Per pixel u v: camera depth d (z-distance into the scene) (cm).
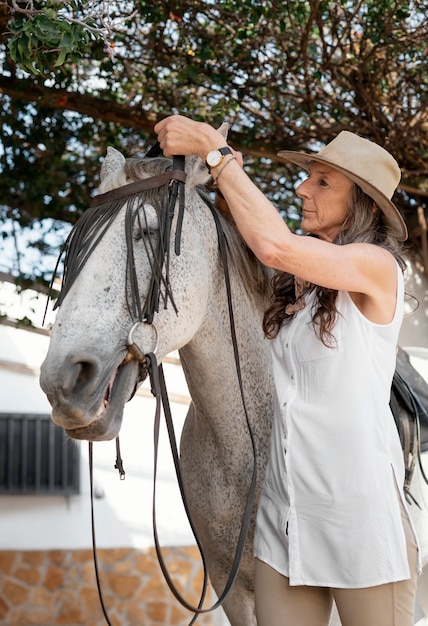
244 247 250
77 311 203
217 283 241
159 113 477
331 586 207
